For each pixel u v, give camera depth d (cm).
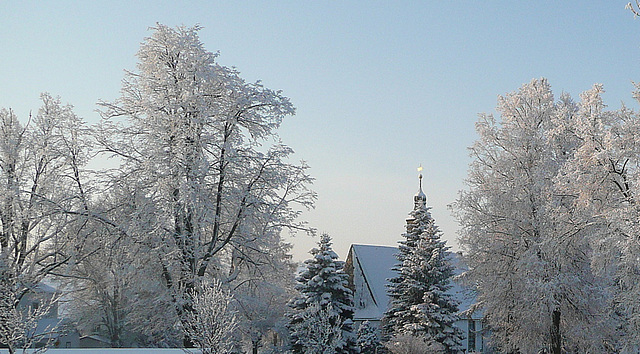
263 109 2772
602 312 2594
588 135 2345
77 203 2720
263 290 2816
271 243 2814
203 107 2608
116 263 2661
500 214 2898
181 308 2472
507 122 3028
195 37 2758
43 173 3036
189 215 2647
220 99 2741
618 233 2144
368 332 4819
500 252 2877
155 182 2578
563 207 2573
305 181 2798
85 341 4403
